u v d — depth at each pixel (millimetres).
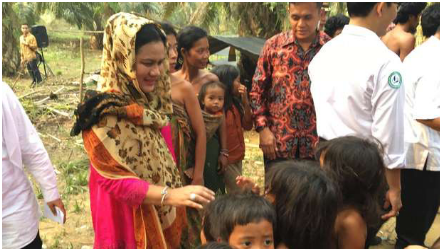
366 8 2666
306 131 3354
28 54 11172
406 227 3574
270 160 3482
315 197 1905
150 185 2113
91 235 4262
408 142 3398
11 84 11180
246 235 1814
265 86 3488
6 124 2342
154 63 2119
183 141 3006
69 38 18828
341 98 2689
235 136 3768
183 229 2676
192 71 3631
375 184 2160
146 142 2215
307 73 3307
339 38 2797
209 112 3463
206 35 3562
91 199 2336
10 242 2432
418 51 3256
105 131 2104
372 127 2633
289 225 1948
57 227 4398
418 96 3148
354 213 2133
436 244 2943
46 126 7543
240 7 8266
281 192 1971
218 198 1949
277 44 3389
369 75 2576
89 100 2115
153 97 2312
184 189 2092
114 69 2158
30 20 11609
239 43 7090
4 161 2369
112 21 2131
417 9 4340
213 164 3525
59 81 11422
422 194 3461
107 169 2121
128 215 2254
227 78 3699
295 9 3160
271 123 3480
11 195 2410
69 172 5828
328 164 2182
